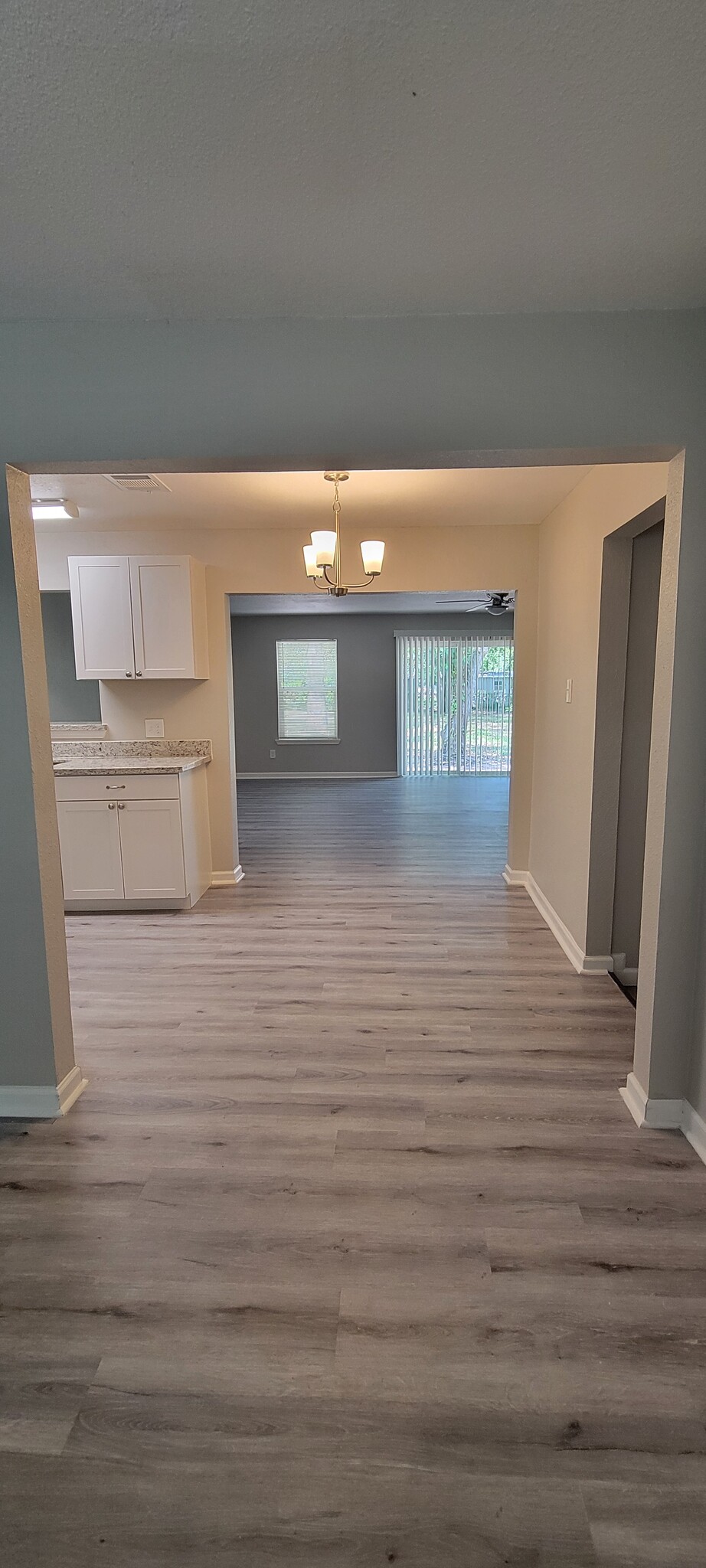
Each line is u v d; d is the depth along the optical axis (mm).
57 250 1616
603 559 3094
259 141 1271
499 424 1954
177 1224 1825
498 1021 2904
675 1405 1370
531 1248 1737
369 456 2014
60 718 5328
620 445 1945
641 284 1792
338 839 6312
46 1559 1139
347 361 1956
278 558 4535
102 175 1356
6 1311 1580
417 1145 2125
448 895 4668
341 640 9539
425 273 1732
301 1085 2443
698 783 2064
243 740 9711
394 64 1114
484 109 1204
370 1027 2850
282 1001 3092
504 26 1052
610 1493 1227
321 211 1479
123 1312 1575
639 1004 2283
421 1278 1655
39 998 2254
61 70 1121
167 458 1999
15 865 2203
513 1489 1232
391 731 9703
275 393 1967
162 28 1049
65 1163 2064
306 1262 1702
